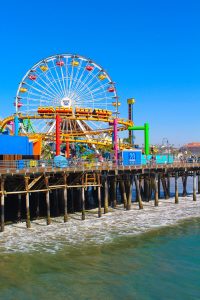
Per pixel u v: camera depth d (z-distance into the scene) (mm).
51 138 62219
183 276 23891
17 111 70188
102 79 74500
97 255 27781
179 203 51594
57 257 27172
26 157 45781
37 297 20734
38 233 33844
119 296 20984
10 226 36312
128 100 107125
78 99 73125
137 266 25594
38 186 39531
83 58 74000
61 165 40969
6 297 20719
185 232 34844
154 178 50156
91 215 42594
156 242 31391
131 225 37625
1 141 42938
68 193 46656
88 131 66875
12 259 26609
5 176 33531
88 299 20547
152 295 21172
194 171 54281
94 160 50906
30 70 72188
